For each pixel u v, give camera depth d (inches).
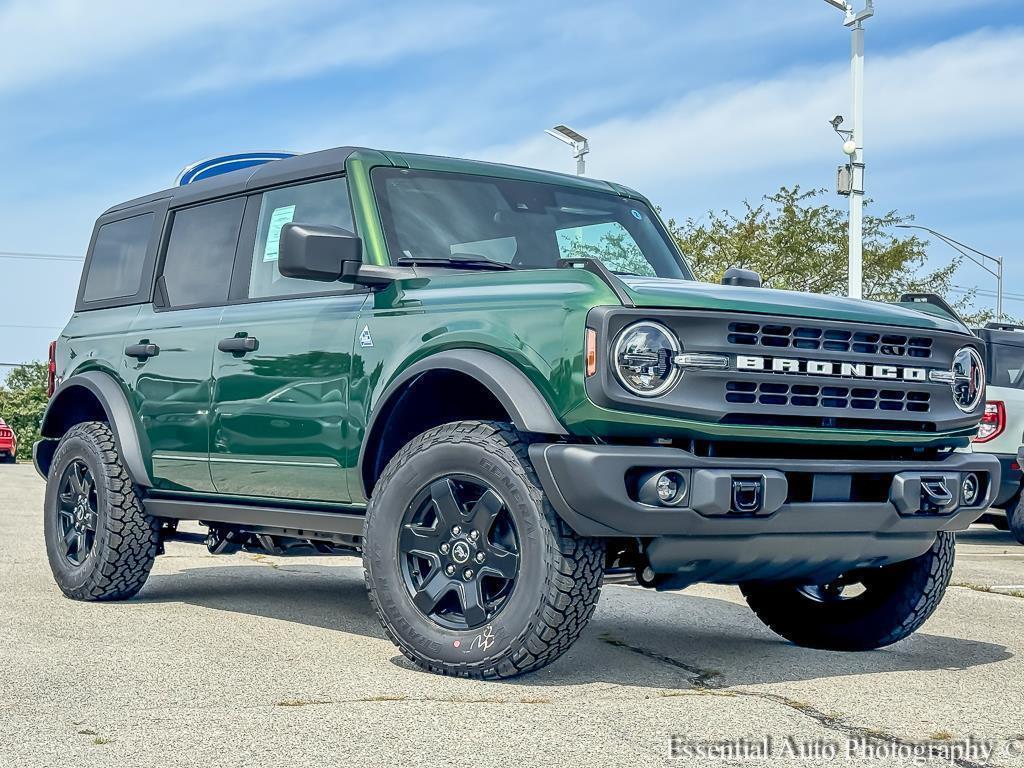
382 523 179.6
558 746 133.9
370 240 200.4
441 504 175.2
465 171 218.4
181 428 230.5
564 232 221.0
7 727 139.9
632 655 196.7
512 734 138.8
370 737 136.7
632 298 163.5
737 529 165.0
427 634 174.7
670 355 163.5
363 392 191.5
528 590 165.2
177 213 251.6
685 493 161.9
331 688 163.5
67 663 178.7
